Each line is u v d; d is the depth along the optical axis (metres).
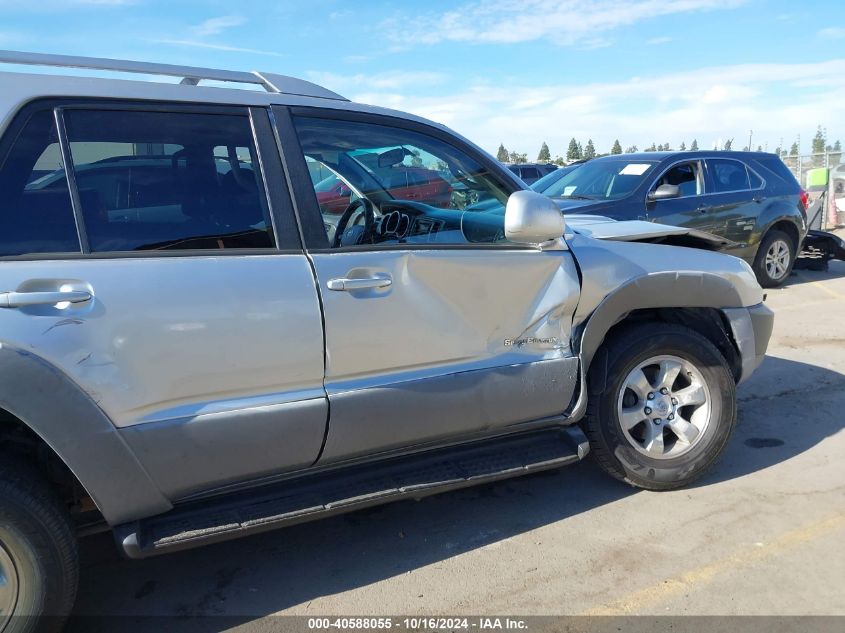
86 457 2.15
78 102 2.27
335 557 2.97
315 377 2.50
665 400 3.37
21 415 2.04
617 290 3.13
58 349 2.08
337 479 2.70
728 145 11.12
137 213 2.31
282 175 2.55
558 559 2.91
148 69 2.47
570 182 8.09
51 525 2.15
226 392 2.36
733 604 2.59
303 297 2.45
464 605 2.62
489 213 3.10
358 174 2.84
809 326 6.79
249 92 2.59
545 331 3.02
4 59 2.25
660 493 3.47
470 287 2.80
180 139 2.42
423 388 2.71
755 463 3.79
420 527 3.20
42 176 2.19
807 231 8.96
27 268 2.10
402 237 2.88
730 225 7.98
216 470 2.39
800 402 4.70
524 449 3.10
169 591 2.74
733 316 3.51
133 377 2.20
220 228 2.42
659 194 7.26
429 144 2.97
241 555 3.00
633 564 2.86
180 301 2.26
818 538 3.02
